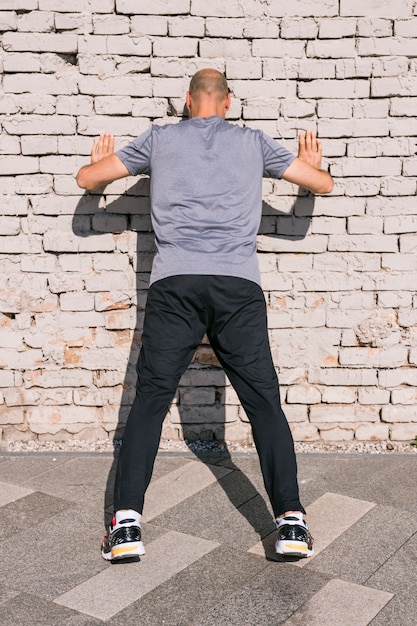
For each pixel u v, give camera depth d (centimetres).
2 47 369
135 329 396
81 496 343
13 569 282
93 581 273
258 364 291
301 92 373
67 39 368
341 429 404
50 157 379
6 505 334
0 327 394
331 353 396
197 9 366
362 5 366
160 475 364
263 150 317
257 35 369
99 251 388
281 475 288
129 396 402
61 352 396
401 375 398
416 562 285
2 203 382
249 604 259
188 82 373
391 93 373
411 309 392
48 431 404
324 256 388
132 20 367
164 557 290
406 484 355
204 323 296
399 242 387
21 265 388
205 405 402
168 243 299
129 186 381
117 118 376
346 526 314
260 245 387
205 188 299
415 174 380
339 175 381
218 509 330
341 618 250
